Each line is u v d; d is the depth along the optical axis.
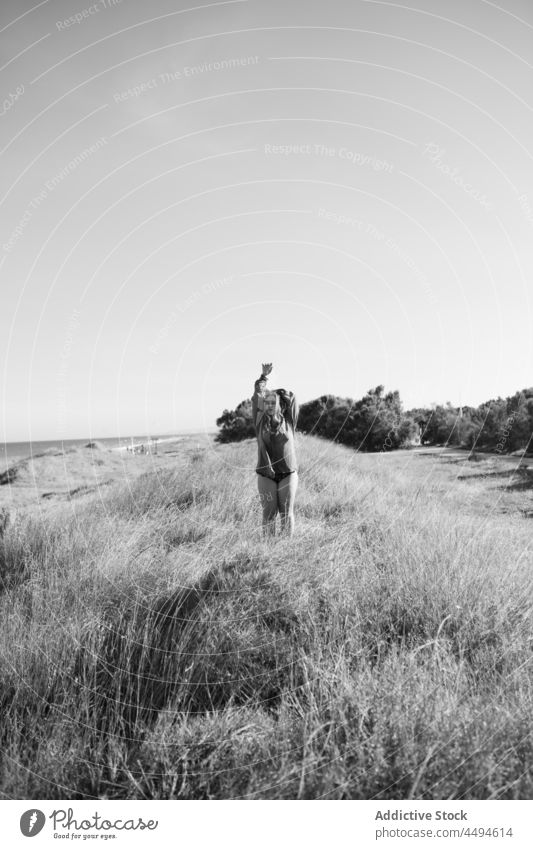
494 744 2.53
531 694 2.81
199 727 2.72
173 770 2.53
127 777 2.57
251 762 2.55
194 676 3.08
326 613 3.53
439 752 2.51
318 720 2.64
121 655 3.18
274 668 3.14
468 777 2.45
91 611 3.66
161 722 2.75
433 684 2.82
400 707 2.66
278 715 2.77
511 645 3.17
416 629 3.42
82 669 3.10
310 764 2.45
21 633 3.38
